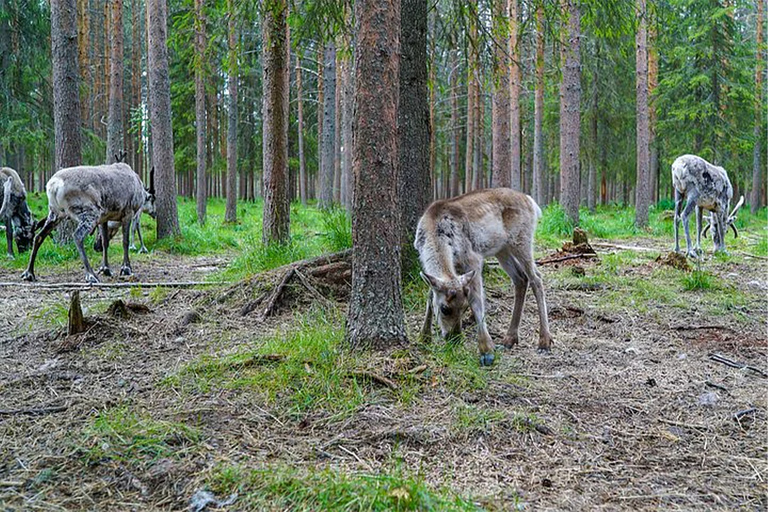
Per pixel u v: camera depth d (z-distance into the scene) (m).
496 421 3.56
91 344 5.16
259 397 3.85
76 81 11.13
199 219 19.06
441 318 4.62
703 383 4.47
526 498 2.79
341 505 2.60
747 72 23.77
